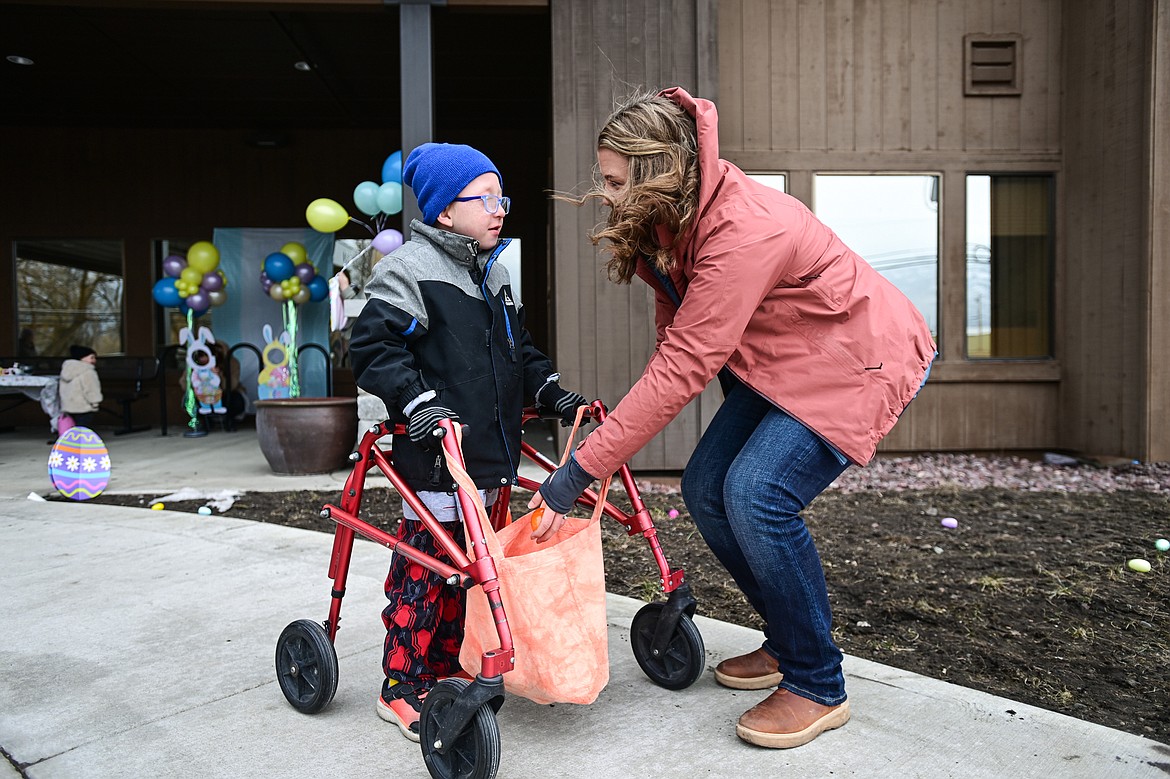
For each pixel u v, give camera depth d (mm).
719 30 6754
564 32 5926
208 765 1930
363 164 10852
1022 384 7039
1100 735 2016
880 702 2203
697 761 1911
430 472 2033
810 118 6844
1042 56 6938
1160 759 1901
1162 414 6281
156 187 10711
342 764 1932
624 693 2293
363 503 5160
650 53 5957
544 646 1855
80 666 2531
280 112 10172
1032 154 6965
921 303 7039
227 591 3270
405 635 2145
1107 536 4266
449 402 2033
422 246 2088
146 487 5703
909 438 7012
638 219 1868
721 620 3031
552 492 1891
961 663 2664
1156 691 2453
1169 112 6109
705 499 2180
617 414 1846
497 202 2127
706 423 6059
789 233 1845
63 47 8039
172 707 2244
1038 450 7078
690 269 1969
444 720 1742
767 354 1966
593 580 1951
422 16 5922
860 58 6852
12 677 2451
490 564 1779
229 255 10781
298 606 3086
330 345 10711
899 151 6898
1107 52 6488
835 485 5742
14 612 3033
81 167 10633
